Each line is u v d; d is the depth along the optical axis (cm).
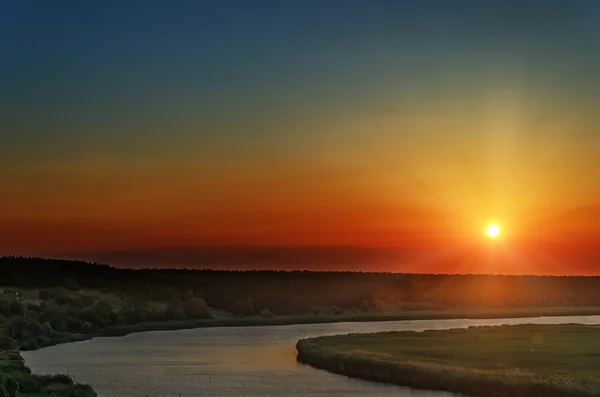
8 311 14650
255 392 8100
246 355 11812
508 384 7506
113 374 9481
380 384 8575
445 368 8456
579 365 8669
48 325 14862
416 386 8375
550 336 12719
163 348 13150
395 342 11888
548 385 7212
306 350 11056
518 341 11725
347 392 8056
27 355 11900
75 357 11575
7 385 6081
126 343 14288
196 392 8125
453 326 19600
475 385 7812
